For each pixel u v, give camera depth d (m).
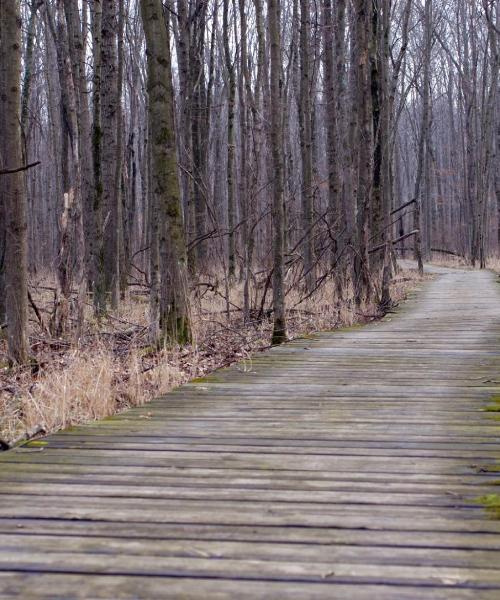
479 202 37.16
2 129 9.19
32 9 18.72
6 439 5.77
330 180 18.12
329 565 3.17
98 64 16.22
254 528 3.61
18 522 3.69
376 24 17.25
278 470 4.61
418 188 31.16
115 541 3.44
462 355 9.50
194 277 18.20
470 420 5.97
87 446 5.21
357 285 15.40
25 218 8.97
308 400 6.85
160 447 5.18
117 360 9.02
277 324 11.27
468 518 3.74
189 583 3.00
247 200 13.88
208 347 10.53
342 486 4.29
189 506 3.93
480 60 46.59
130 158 29.75
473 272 31.91
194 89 20.47
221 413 6.30
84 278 10.82
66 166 21.81
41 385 7.17
